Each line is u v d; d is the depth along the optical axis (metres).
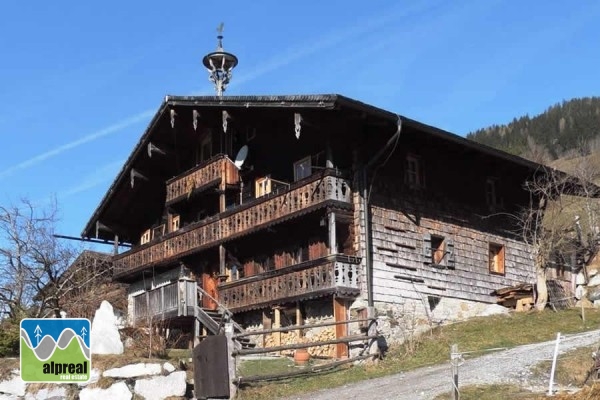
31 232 29.86
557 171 29.05
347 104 21.11
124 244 35.91
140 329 22.05
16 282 27.16
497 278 27.75
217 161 27.17
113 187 32.44
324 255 23.77
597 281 31.47
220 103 25.36
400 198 24.73
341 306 22.19
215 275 28.41
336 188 22.77
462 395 14.56
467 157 26.95
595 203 33.88
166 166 31.66
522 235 29.20
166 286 24.83
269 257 26.06
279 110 24.36
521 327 22.31
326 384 17.59
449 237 26.22
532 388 14.91
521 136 121.38
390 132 23.89
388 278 23.58
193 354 17.80
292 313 24.34
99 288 32.78
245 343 23.89
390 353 20.72
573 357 16.83
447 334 22.05
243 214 25.73
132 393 16.73
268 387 17.42
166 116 27.78
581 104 121.62
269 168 26.39
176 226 31.97
